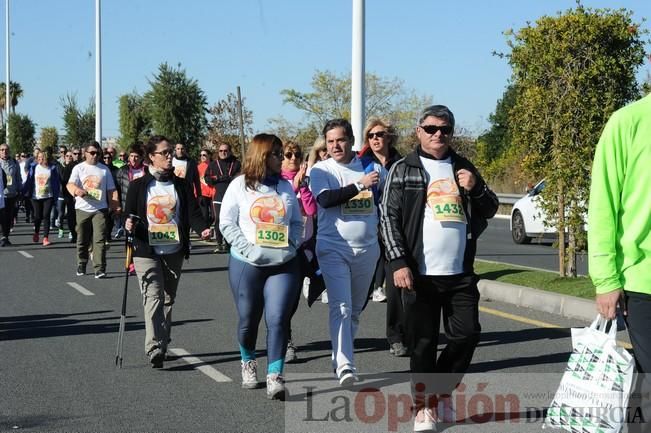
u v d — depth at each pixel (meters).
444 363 6.00
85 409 6.65
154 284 7.89
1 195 18.89
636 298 4.38
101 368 7.99
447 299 5.91
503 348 8.70
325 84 42.88
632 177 4.38
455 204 5.82
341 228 7.20
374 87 43.56
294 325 10.09
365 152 8.62
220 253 18.59
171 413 6.55
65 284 13.65
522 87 11.91
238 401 6.88
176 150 17.09
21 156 27.42
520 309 10.81
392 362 8.20
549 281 11.60
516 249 19.95
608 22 11.29
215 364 8.17
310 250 7.70
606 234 4.40
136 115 52.94
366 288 7.47
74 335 9.52
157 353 7.84
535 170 11.96
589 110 11.33
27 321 10.38
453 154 5.97
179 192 7.99
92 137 57.16
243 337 7.12
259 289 6.92
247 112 38.66
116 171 20.44
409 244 5.84
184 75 39.97
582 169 11.41
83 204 14.46
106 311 11.06
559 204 11.74
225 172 17.78
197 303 11.77
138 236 7.86
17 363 8.18
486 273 12.60
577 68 11.41
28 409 6.65
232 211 6.88
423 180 5.83
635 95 11.56
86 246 14.88
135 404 6.79
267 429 6.15
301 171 7.96
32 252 18.64
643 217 4.35
